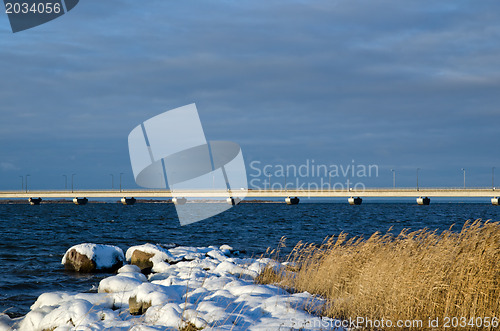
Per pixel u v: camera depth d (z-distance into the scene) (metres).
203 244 28.77
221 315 8.34
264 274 13.62
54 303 10.70
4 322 10.12
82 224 53.69
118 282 11.51
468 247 9.46
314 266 13.02
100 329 8.12
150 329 7.79
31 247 26.61
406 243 10.91
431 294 8.86
